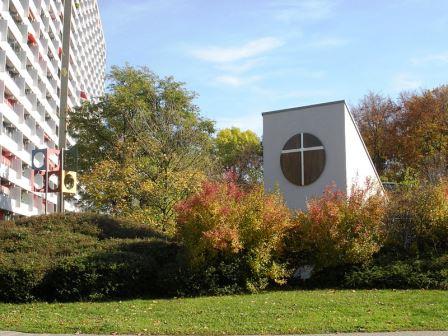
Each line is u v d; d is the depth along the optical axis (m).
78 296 12.30
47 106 61.66
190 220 13.20
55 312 10.53
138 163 23.92
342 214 14.24
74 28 82.62
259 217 13.57
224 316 9.65
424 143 44.00
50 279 12.35
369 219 14.21
